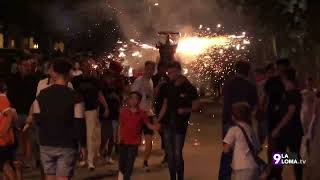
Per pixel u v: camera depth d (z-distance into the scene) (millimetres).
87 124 13875
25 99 13086
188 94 11461
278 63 11117
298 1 18766
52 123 9039
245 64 11016
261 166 9109
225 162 10875
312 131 9805
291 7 21188
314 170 9414
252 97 10945
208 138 20203
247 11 26250
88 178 12938
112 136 14953
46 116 9055
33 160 13570
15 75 13328
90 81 13938
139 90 14609
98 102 14133
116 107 14883
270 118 11273
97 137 15203
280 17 22641
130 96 11273
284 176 12805
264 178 10828
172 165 11461
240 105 9148
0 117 10656
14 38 27016
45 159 9188
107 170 14023
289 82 10977
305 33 16641
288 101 10867
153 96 14789
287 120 10812
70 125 9086
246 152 9000
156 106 13211
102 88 14867
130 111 11258
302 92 12461
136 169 14219
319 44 14141
